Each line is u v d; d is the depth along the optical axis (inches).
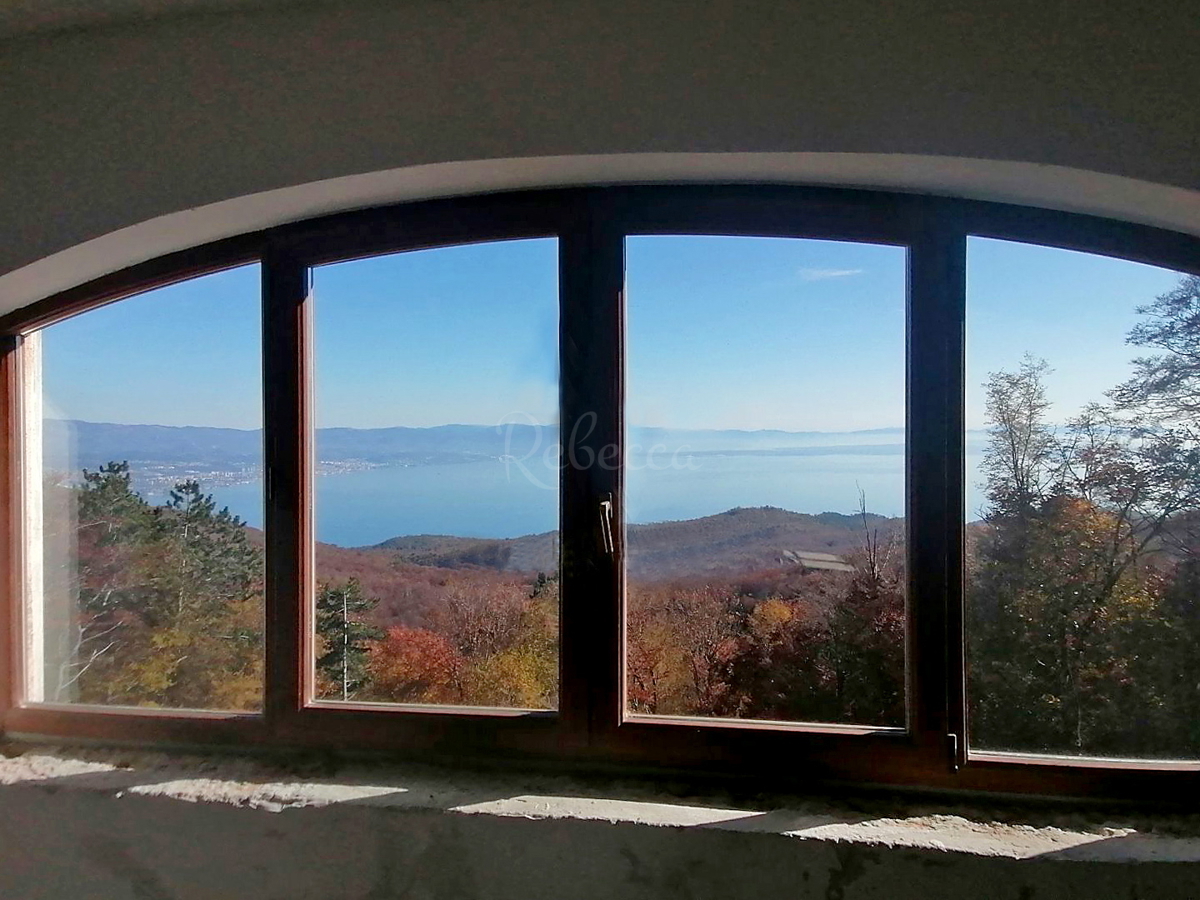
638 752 51.4
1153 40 41.6
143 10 49.6
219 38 50.1
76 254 53.0
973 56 43.1
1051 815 46.5
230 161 50.0
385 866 47.9
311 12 49.1
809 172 48.0
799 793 49.6
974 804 48.0
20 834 51.7
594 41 46.2
